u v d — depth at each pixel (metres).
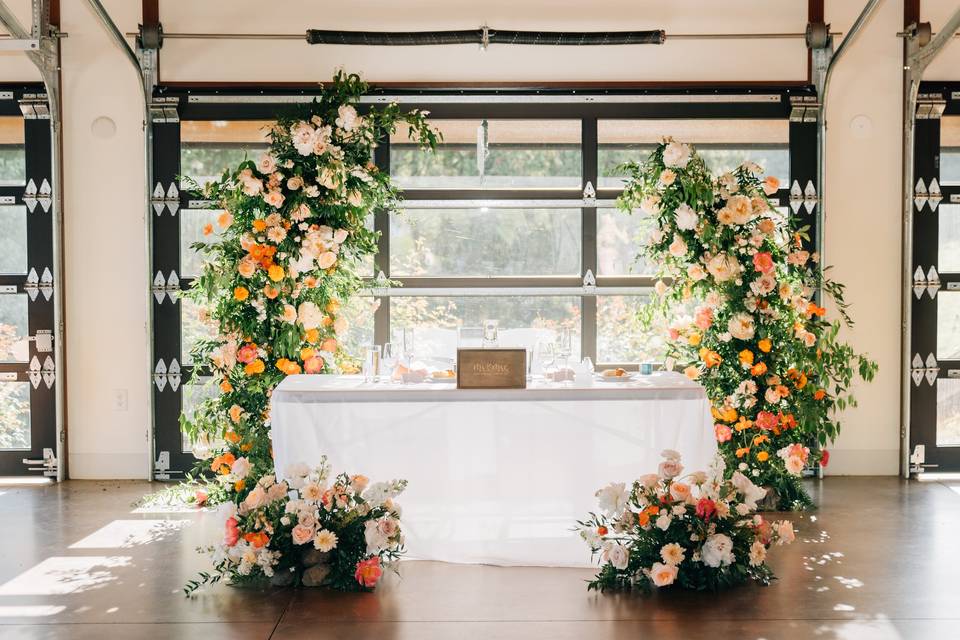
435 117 5.78
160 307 5.75
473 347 4.24
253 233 4.80
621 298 5.86
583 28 5.75
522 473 4.01
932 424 5.79
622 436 4.00
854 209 5.78
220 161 5.75
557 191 5.82
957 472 5.80
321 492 3.71
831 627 3.25
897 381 5.82
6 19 5.09
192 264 5.77
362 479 3.80
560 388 4.02
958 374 5.77
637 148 5.81
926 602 3.50
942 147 5.75
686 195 4.75
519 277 5.86
